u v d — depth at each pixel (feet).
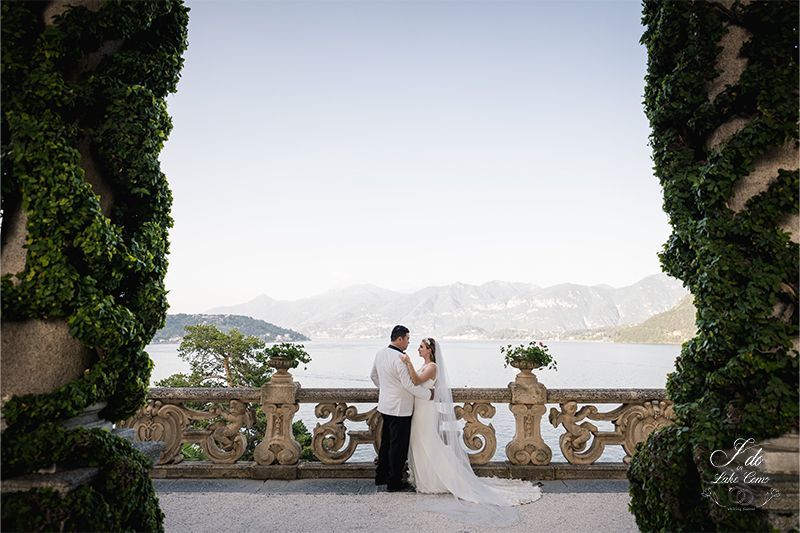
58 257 11.12
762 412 11.14
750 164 12.01
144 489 12.19
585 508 17.11
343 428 21.02
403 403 19.07
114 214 12.69
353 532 14.92
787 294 11.64
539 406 20.98
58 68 11.89
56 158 11.23
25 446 10.67
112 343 11.46
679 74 13.12
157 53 13.56
